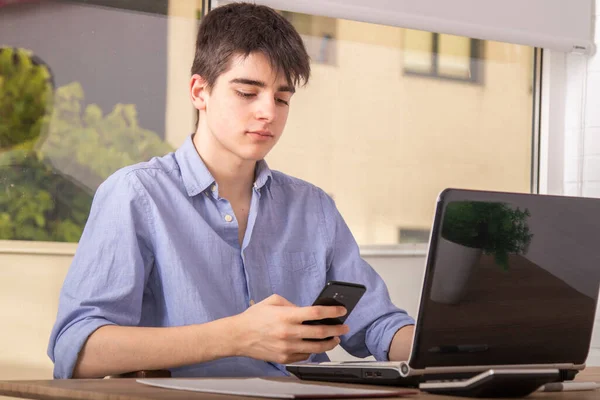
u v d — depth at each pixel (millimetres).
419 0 3406
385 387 1246
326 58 3277
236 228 1841
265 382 1241
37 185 2781
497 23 3596
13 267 2727
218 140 1795
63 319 1624
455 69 3564
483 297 1229
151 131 2963
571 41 3760
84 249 1708
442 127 3539
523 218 1261
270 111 1729
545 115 3799
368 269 2014
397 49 3422
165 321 1775
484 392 1126
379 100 3391
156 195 1783
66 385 1215
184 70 3018
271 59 1730
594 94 3787
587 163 3785
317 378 1348
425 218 3490
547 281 1291
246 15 1777
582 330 1346
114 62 2900
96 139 2871
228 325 1444
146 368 1490
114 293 1648
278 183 1988
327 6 3191
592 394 1256
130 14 2920
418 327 1184
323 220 2006
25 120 2768
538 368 1303
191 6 3020
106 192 1766
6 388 1289
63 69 2822
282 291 1879
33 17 2771
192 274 1751
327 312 1369
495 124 3676
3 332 2691
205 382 1210
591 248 1333
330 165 3297
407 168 3455
